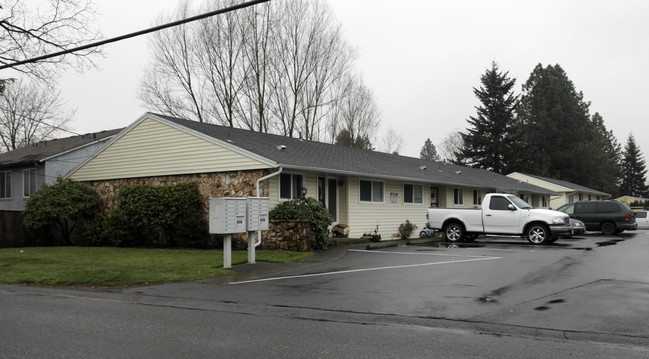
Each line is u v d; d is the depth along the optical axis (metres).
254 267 12.66
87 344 5.76
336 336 6.14
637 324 6.59
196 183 18.97
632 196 98.25
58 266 12.81
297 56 35.41
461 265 12.27
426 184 26.09
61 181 21.89
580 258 13.48
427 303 8.01
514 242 19.55
